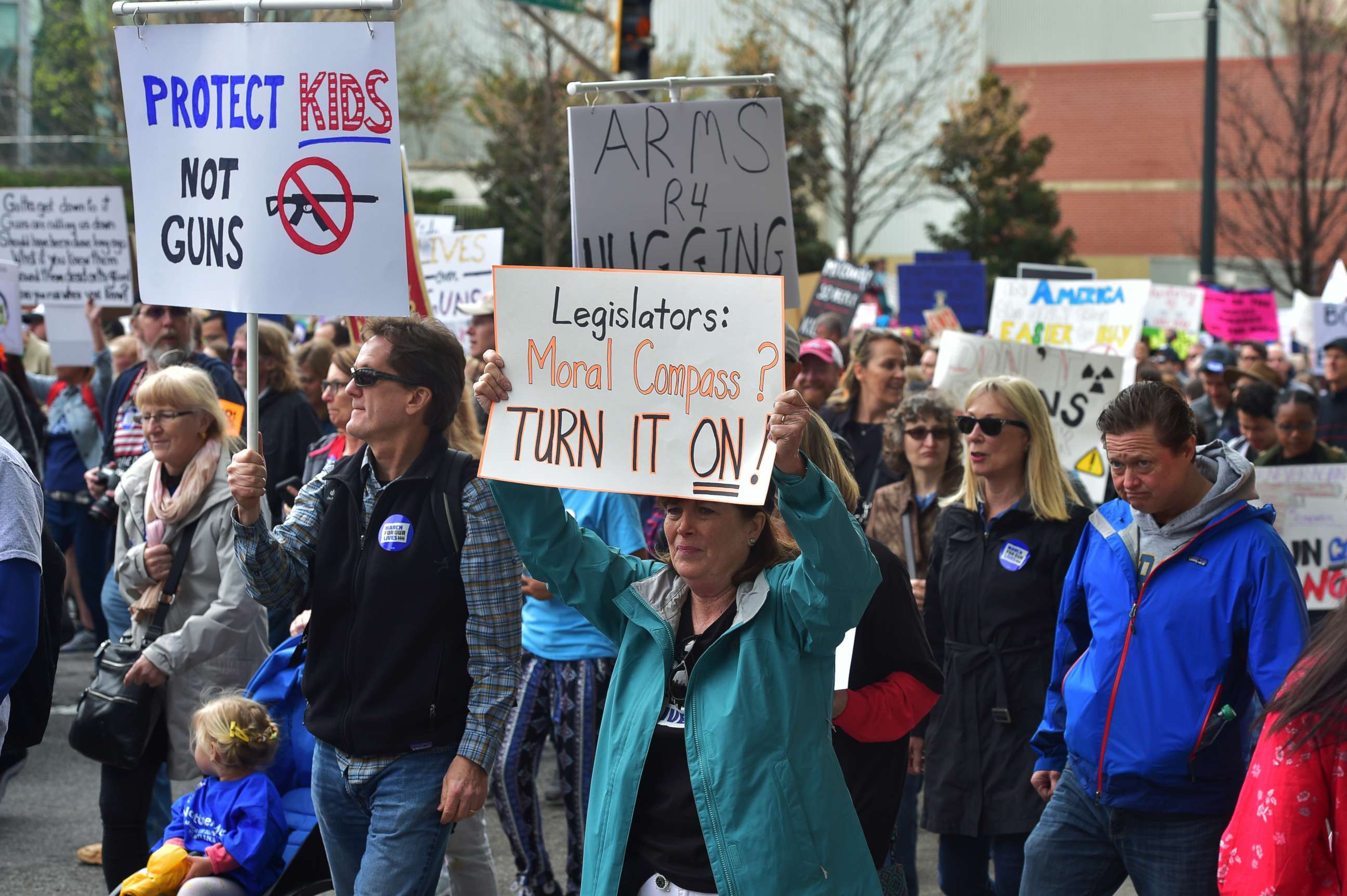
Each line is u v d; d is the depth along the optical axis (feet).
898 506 23.06
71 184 105.50
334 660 14.71
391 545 14.56
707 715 12.12
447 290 43.34
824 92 139.23
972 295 66.13
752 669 12.09
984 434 18.78
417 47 141.79
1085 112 192.13
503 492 13.05
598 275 12.55
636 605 12.96
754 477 11.82
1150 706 14.69
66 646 39.70
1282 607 14.17
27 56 106.83
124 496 20.22
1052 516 18.48
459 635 14.66
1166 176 189.16
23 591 14.48
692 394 12.21
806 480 11.55
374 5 14.89
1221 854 10.44
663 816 12.35
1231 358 48.26
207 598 19.10
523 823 20.53
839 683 14.46
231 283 15.49
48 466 38.11
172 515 19.02
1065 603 16.34
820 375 28.40
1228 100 149.28
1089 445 29.04
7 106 107.14
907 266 66.95
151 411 19.13
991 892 19.06
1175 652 14.62
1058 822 15.67
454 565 14.56
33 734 16.29
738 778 11.85
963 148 137.69
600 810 12.59
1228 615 14.42
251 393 15.08
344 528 14.94
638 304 12.45
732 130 17.95
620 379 12.47
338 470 15.40
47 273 38.06
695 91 127.85
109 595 21.67
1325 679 9.82
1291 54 125.59
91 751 18.04
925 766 18.94
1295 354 73.61
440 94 136.98
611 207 17.87
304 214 15.24
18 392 29.17
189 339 32.32
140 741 18.13
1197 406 45.03
